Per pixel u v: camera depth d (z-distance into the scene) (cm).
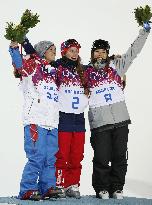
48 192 731
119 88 830
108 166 809
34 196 709
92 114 820
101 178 804
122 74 841
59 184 794
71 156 804
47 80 761
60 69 803
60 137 792
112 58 844
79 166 809
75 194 784
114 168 817
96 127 811
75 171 805
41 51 786
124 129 816
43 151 732
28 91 749
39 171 734
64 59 812
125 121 818
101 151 805
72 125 796
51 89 761
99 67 827
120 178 814
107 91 820
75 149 801
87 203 686
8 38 718
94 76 826
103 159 804
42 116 739
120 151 811
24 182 724
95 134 812
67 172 804
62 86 801
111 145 817
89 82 824
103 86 821
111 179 820
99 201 739
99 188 806
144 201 777
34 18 745
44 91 751
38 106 741
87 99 819
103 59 828
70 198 770
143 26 812
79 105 804
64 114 796
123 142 813
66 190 797
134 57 834
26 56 763
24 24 742
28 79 752
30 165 727
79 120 805
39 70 757
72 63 811
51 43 790
